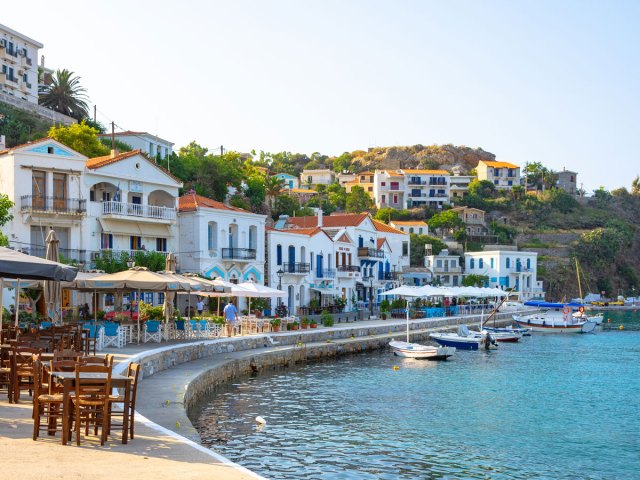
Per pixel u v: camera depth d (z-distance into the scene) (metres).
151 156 95.19
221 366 36.53
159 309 45.62
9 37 103.06
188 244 64.81
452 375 42.91
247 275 69.81
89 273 38.16
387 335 61.38
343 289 88.19
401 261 111.62
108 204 58.44
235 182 102.75
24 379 20.03
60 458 12.90
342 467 20.69
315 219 95.75
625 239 192.88
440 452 23.05
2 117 90.38
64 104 112.56
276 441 23.91
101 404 14.40
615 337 78.31
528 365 49.12
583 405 32.47
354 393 35.06
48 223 55.03
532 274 147.38
